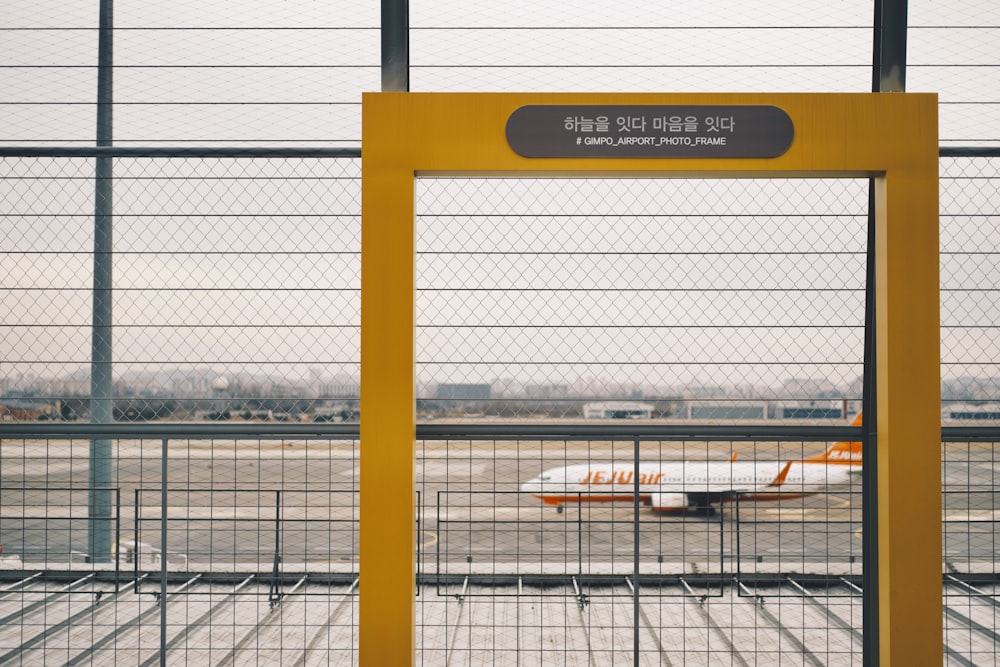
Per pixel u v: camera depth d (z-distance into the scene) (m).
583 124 2.98
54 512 4.30
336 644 3.63
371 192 2.99
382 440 2.98
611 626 3.74
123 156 3.75
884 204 3.03
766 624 3.79
